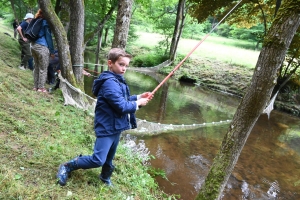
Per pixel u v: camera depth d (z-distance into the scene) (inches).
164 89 446.6
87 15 510.3
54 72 260.5
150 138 214.8
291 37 77.0
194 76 561.6
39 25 191.2
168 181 153.0
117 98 83.7
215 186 91.4
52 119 151.5
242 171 183.8
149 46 894.4
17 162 93.9
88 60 654.5
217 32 1464.1
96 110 90.2
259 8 510.0
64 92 202.5
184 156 191.3
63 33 203.3
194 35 1242.0
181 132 239.5
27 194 78.5
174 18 717.3
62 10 285.9
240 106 87.6
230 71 567.5
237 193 153.7
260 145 240.7
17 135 113.7
